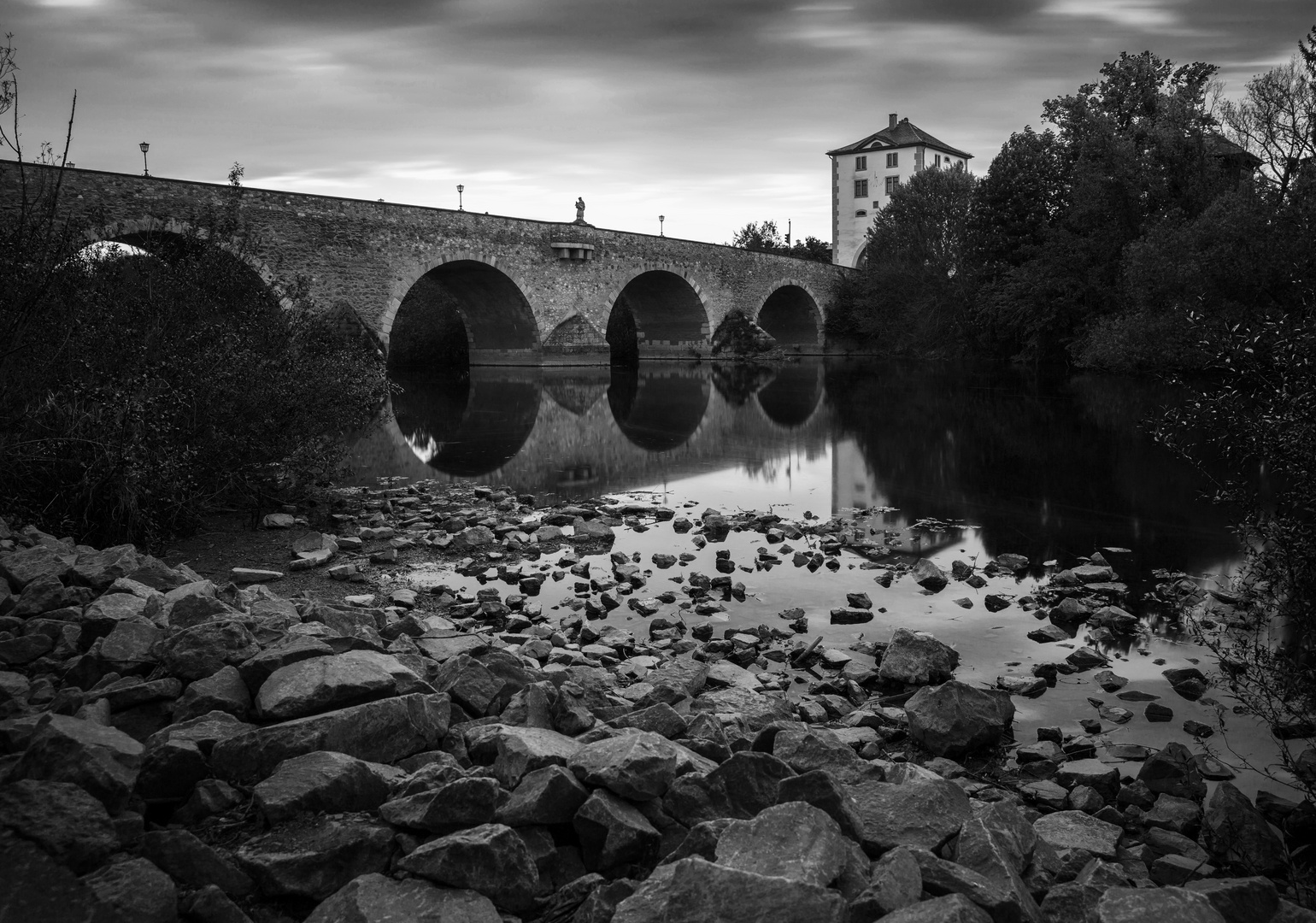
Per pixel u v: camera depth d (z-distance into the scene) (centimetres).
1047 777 500
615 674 630
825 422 2455
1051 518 1232
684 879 283
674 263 5562
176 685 430
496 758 394
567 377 4444
